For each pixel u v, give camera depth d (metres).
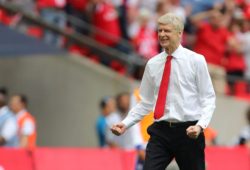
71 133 42.38
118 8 43.31
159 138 21.95
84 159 34.44
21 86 42.94
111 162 34.66
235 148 36.81
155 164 21.88
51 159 33.78
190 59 21.77
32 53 39.09
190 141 21.77
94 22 42.81
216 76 43.91
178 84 21.77
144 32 42.88
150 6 44.38
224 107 44.44
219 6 44.81
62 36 41.81
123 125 22.47
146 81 22.36
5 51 38.72
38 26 40.59
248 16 45.25
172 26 21.66
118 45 42.34
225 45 44.59
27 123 35.81
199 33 44.19
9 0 41.84
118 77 41.56
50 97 42.62
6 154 32.72
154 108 22.03
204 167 22.12
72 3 42.88
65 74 42.47
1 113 36.44
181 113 21.75
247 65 45.25
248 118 39.06
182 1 45.03
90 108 42.00
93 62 42.22
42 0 42.25
